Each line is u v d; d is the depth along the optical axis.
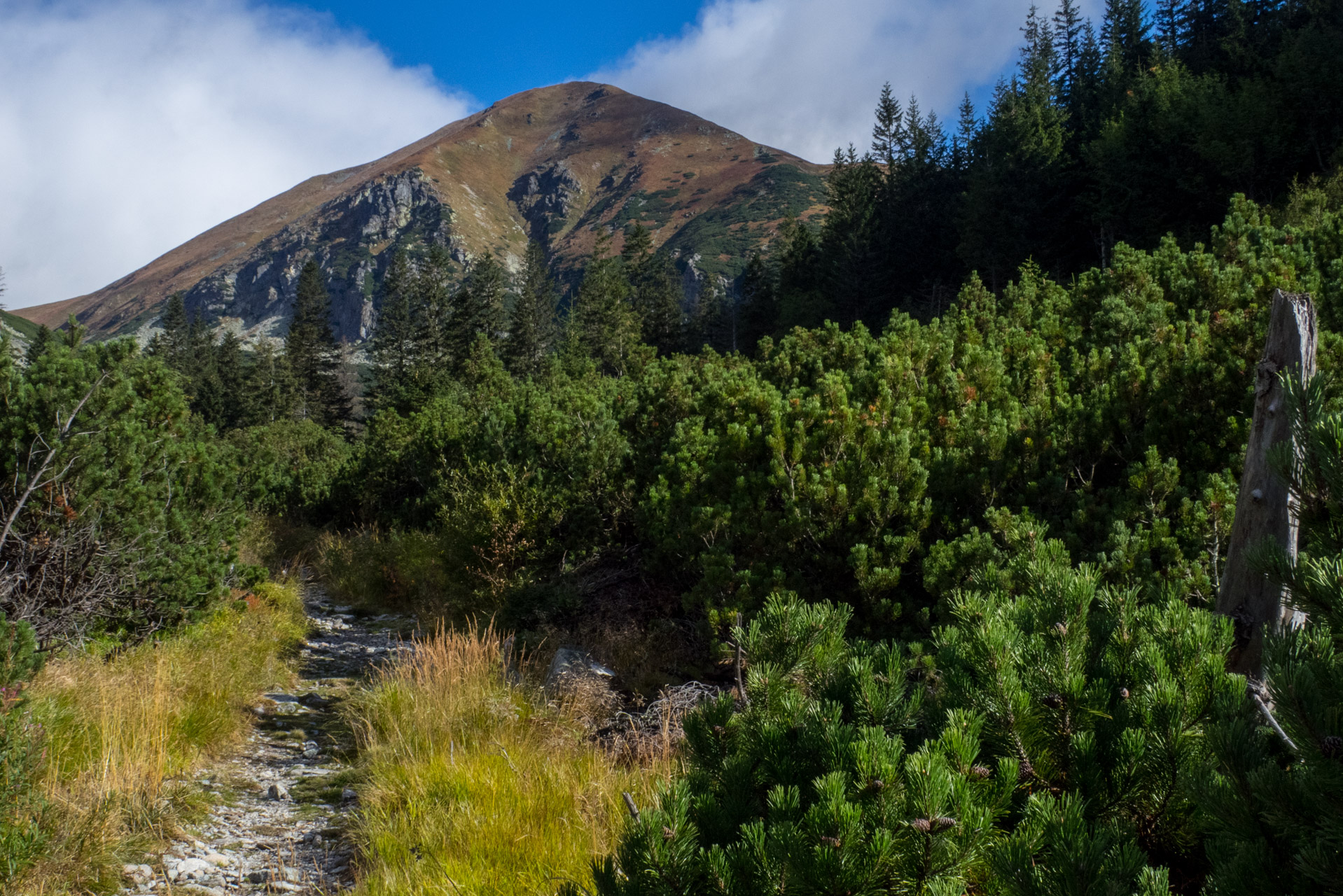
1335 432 1.89
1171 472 5.21
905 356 9.20
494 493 10.48
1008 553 5.23
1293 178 34.66
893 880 1.99
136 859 4.14
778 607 3.13
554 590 9.11
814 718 2.59
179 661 7.02
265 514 20.20
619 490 10.03
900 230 64.88
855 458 6.79
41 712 4.97
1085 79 66.31
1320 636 1.87
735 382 9.17
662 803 2.29
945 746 2.23
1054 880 1.83
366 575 14.01
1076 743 2.30
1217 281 9.56
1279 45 48.75
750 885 2.06
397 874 3.85
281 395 77.56
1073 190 53.47
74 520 6.92
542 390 17.50
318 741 6.56
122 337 9.51
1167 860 2.28
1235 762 1.85
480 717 6.15
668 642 7.60
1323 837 1.60
